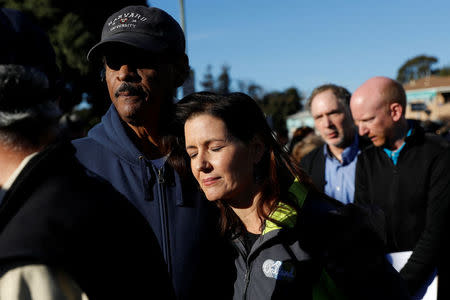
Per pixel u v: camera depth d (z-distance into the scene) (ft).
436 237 6.58
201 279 4.48
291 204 4.07
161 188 4.62
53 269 2.17
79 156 4.82
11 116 2.36
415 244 7.25
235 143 4.09
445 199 6.70
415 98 114.83
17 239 2.12
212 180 4.15
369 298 3.61
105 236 2.42
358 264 3.63
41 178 2.36
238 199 4.36
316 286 3.74
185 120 4.27
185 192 4.68
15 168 2.44
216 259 4.65
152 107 4.80
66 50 52.34
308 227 3.89
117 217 2.58
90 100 57.47
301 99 123.54
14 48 2.42
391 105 7.48
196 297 4.42
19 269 2.10
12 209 2.23
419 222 7.20
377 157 7.97
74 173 2.62
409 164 7.29
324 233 3.78
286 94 124.06
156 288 2.67
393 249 7.52
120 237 2.52
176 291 4.32
